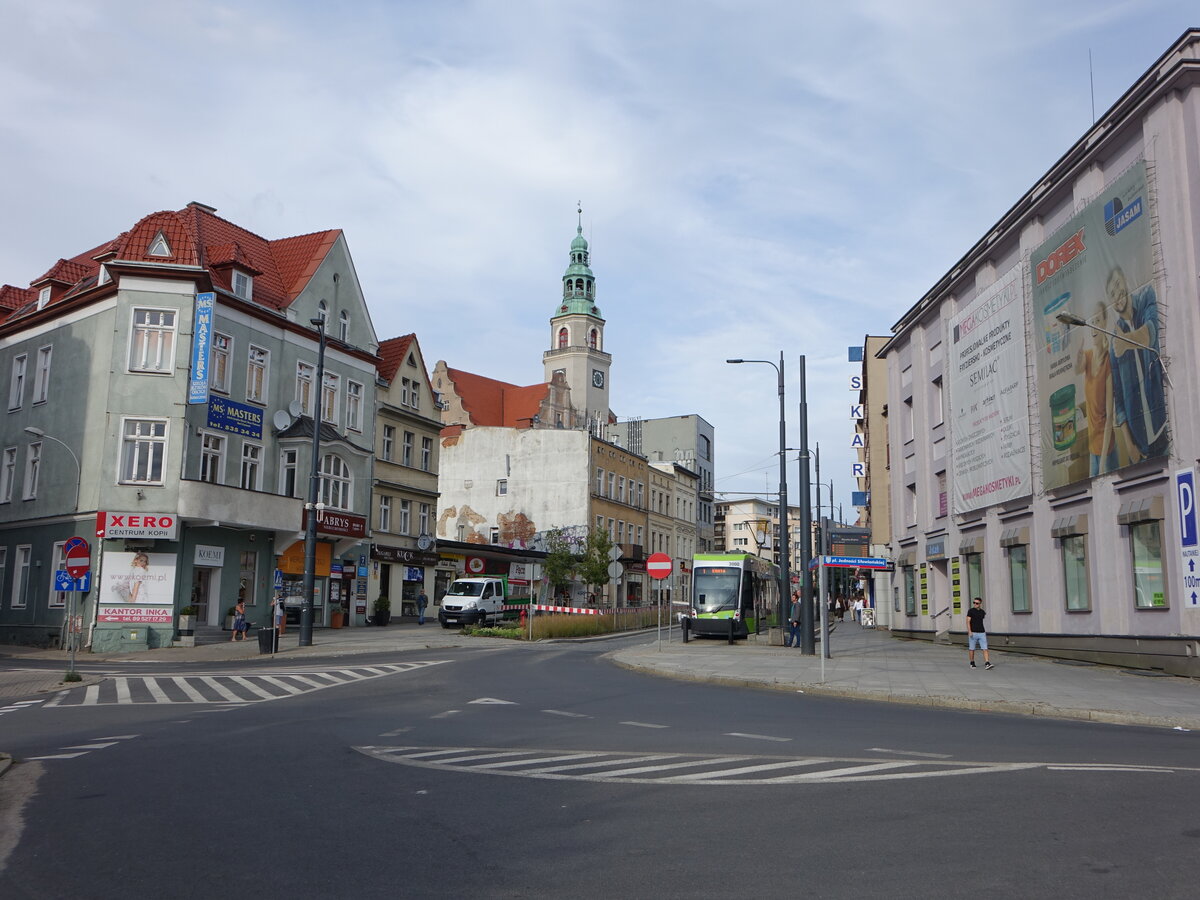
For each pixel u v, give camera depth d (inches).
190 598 1274.6
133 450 1254.3
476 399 3420.3
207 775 353.4
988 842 247.1
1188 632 797.9
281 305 1519.4
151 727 495.5
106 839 259.8
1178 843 245.1
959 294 1371.8
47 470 1363.2
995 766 366.9
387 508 1804.9
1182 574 808.9
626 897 205.3
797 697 678.5
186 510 1242.6
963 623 1342.3
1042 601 1073.5
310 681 762.8
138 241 1293.1
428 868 228.5
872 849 241.6
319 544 1539.1
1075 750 418.3
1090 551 972.6
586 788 325.1
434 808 294.7
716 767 366.6
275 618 1259.2
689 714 552.4
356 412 1679.4
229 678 792.9
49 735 474.6
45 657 1103.6
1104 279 931.3
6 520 1424.7
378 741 439.5
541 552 2417.6
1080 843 245.6
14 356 1488.7
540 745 427.5
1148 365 851.4
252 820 279.7
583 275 4362.7
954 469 1362.0
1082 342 975.6
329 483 1558.8
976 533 1290.6
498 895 207.6
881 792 315.0
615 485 2864.2
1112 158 937.5
